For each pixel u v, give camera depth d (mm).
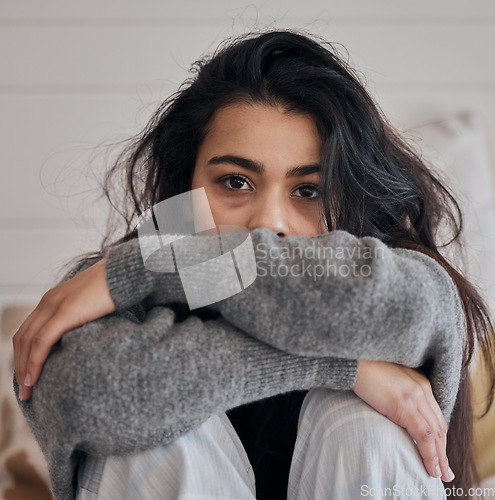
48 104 1894
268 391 715
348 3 1926
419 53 1955
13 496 1209
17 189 1884
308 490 773
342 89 984
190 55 1908
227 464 726
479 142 1806
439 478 783
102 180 1827
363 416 752
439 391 797
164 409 674
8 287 1873
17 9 1892
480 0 1951
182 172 1075
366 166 1005
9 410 1311
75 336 706
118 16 1902
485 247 1681
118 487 718
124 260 741
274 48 1001
